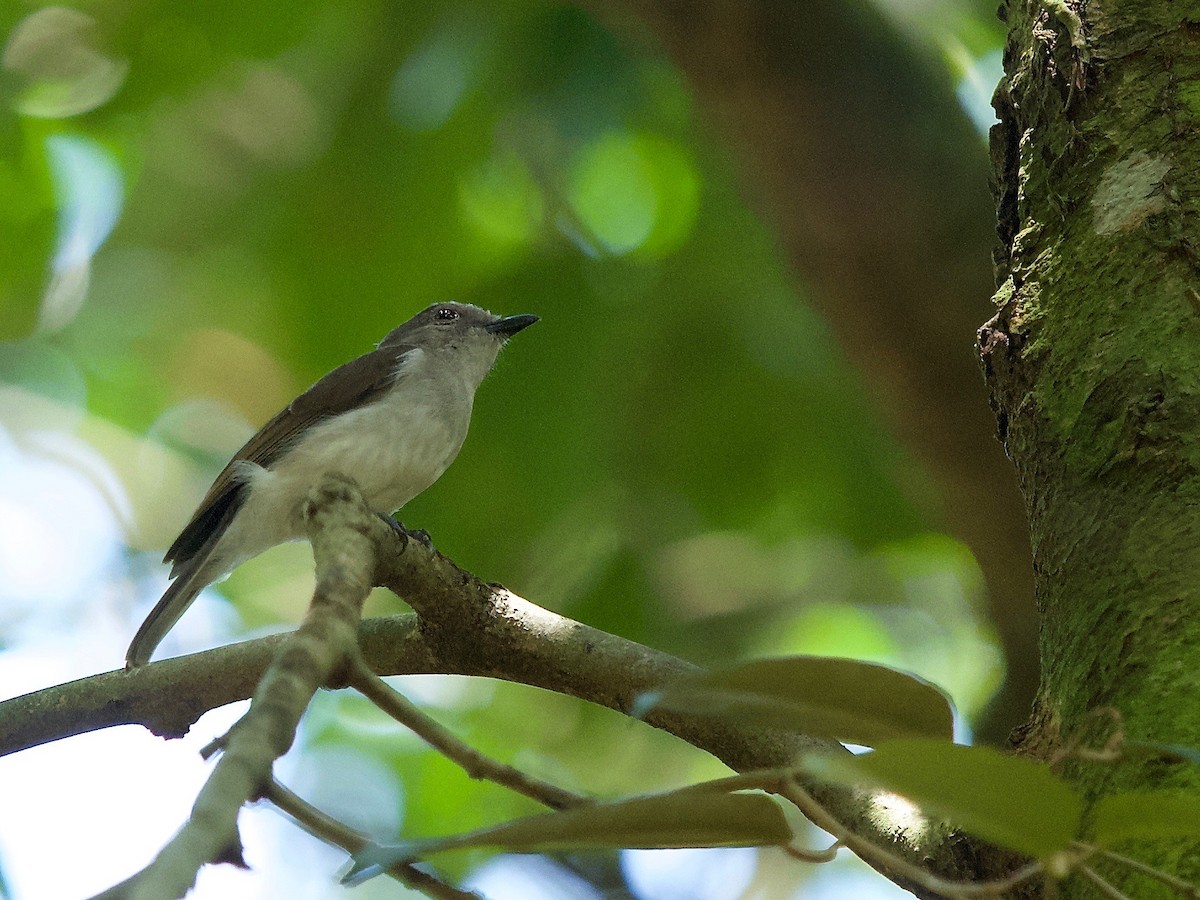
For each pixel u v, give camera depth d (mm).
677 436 12055
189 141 12648
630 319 12125
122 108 12211
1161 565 3795
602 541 11914
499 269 12336
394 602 12719
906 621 13102
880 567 12898
